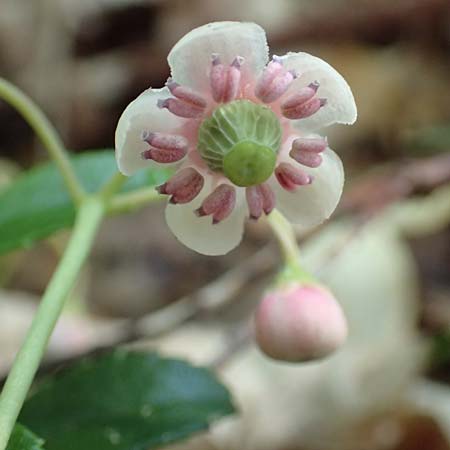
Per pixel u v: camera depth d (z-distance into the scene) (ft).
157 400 0.27
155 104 0.22
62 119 0.62
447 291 0.51
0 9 0.64
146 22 0.66
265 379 0.42
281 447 0.41
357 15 0.65
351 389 0.43
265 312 0.25
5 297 0.49
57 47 0.64
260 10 0.65
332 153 0.22
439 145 0.60
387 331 0.46
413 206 0.51
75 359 0.33
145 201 0.26
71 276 0.24
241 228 0.23
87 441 0.26
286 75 0.22
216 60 0.22
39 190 0.30
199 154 0.22
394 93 0.64
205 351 0.42
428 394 0.43
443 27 0.65
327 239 0.44
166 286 0.53
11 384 0.22
